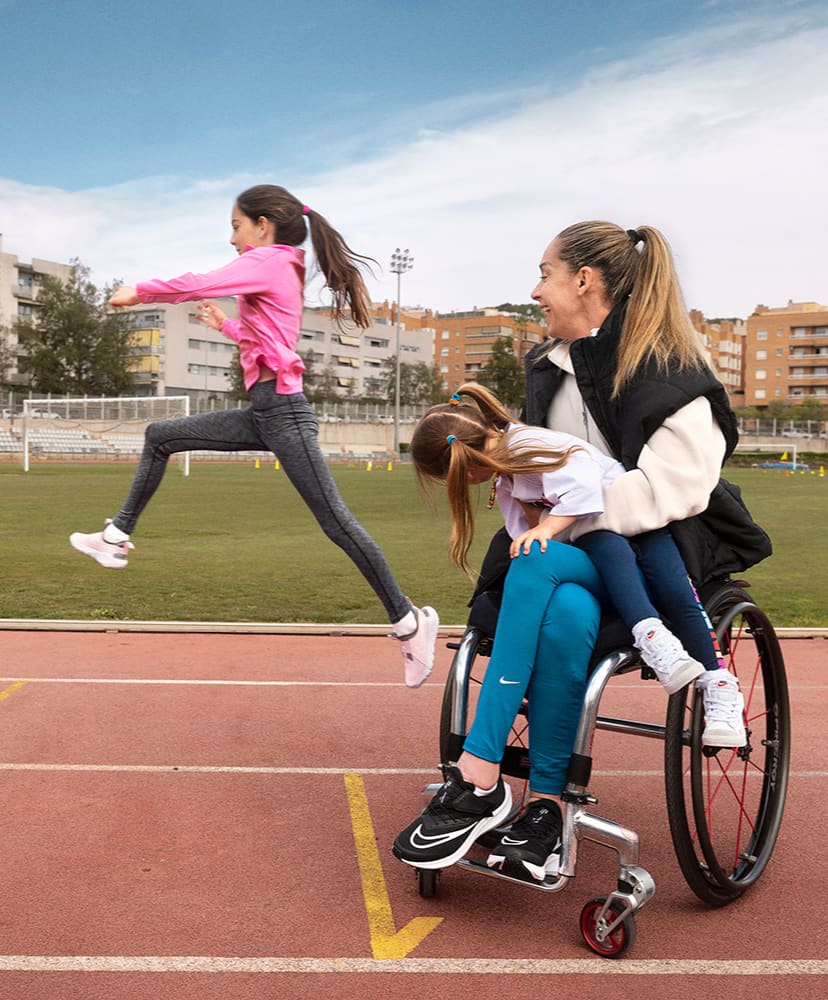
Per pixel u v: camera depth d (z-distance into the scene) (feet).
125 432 201.98
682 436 8.95
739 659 21.59
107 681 18.17
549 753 9.18
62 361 259.80
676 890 9.75
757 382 393.09
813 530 59.47
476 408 9.72
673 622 9.16
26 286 289.53
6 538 45.75
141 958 8.02
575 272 9.72
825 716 16.80
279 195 11.16
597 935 8.23
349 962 8.04
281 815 11.62
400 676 19.11
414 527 55.77
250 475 130.41
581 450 9.05
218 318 11.16
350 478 132.05
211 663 19.95
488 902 9.35
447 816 9.00
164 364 308.19
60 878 9.64
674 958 8.25
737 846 10.28
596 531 9.07
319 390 306.76
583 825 8.50
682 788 8.71
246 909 9.04
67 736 14.64
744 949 8.45
